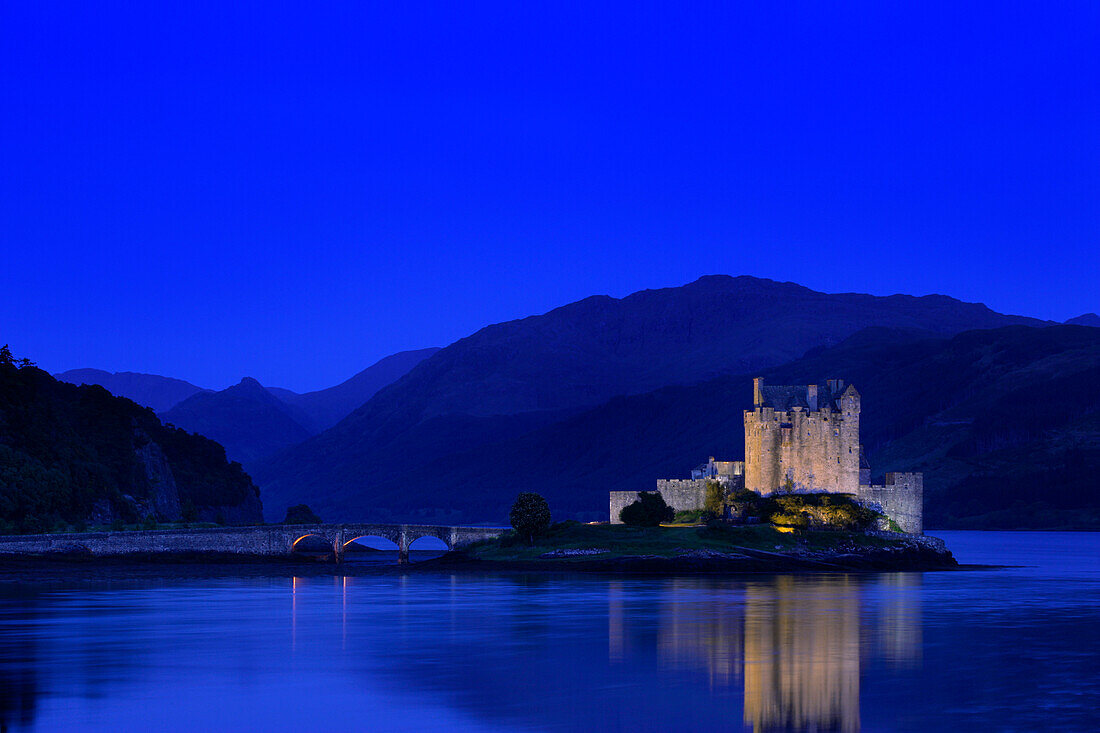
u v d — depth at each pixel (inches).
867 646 6732.3
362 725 4707.2
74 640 6978.4
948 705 5054.1
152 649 6619.1
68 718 4837.6
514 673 5836.6
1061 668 5964.6
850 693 5305.1
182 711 4958.2
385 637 7126.0
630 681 5610.2
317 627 7623.0
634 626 7662.4
